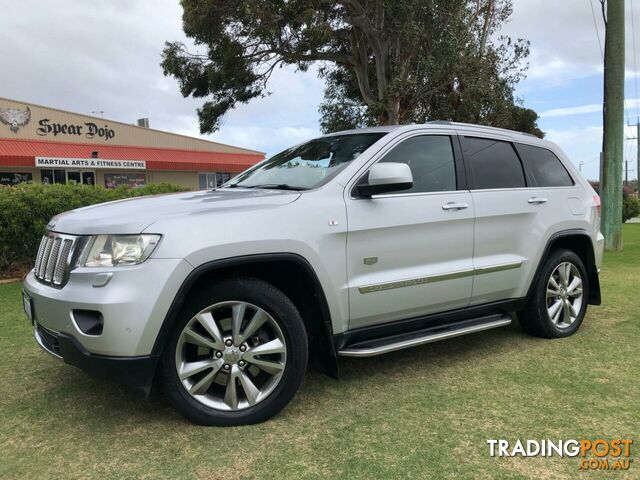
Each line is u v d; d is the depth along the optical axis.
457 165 4.04
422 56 12.87
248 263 2.97
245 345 3.04
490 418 3.14
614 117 10.48
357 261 3.39
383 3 12.48
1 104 25.98
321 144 4.14
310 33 12.46
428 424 3.07
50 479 2.51
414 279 3.61
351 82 17.23
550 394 3.49
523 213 4.32
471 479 2.52
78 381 3.71
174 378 2.90
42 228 7.38
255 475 2.54
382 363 4.13
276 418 3.15
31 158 24.89
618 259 9.45
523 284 4.38
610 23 10.41
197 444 2.83
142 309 2.69
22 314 5.51
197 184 33.81
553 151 4.92
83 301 2.73
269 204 3.16
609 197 10.60
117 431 2.98
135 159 29.55
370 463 2.65
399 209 3.56
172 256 2.76
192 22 13.27
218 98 15.71
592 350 4.39
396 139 3.76
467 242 3.95
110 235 2.79
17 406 3.31
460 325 4.04
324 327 3.28
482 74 13.03
